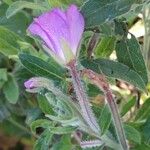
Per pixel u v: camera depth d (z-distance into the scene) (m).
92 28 0.09
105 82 0.08
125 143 0.09
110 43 0.09
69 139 0.10
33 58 0.09
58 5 0.09
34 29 0.08
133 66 0.09
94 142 0.09
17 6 0.09
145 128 0.10
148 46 0.10
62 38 0.08
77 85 0.08
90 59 0.09
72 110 0.08
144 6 0.09
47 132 0.10
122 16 0.09
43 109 0.10
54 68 0.09
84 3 0.08
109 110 0.09
